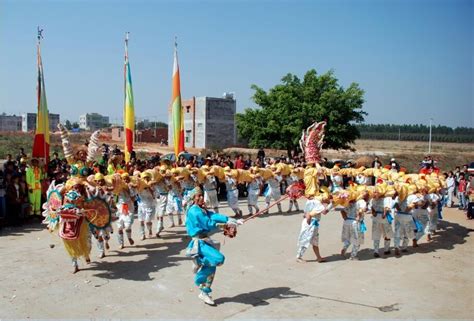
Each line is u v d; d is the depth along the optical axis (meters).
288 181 17.02
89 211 9.43
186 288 8.34
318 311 7.40
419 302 7.91
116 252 10.75
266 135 31.55
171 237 12.34
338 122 30.14
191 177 13.94
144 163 15.22
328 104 29.94
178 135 19.41
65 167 15.74
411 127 155.12
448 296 8.26
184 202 13.80
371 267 10.08
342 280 9.08
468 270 9.98
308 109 29.64
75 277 8.83
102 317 6.98
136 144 56.72
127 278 8.84
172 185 12.93
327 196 10.10
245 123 31.97
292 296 8.09
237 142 48.72
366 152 58.88
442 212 18.84
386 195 10.84
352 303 7.80
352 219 10.61
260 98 32.09
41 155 14.96
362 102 30.48
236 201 15.30
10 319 6.80
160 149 48.34
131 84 17.47
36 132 15.02
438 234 13.88
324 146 30.59
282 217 15.70
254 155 40.25
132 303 7.57
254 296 8.05
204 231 7.75
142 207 11.97
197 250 7.57
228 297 7.98
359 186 10.92
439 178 14.85
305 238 10.15
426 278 9.34
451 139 113.50
